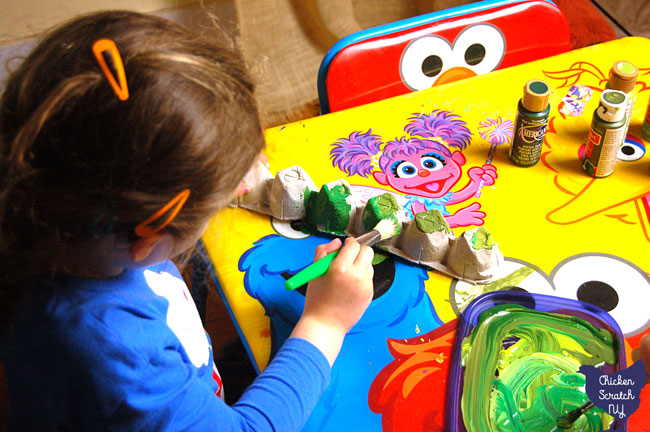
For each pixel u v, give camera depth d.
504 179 0.97
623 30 1.98
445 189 0.96
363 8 2.13
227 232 0.93
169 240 0.53
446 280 0.85
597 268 0.84
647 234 0.88
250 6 2.03
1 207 0.49
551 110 1.08
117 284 0.57
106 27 0.46
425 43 1.14
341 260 0.75
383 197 0.88
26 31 1.80
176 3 1.96
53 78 0.45
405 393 0.73
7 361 0.58
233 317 0.83
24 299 0.56
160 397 0.57
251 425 0.64
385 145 1.04
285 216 0.93
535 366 0.74
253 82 0.54
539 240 0.88
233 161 0.50
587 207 0.92
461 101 1.11
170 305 0.69
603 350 0.76
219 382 0.84
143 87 0.44
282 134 1.07
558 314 0.79
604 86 1.11
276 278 0.87
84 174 0.45
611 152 0.92
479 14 1.14
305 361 0.70
